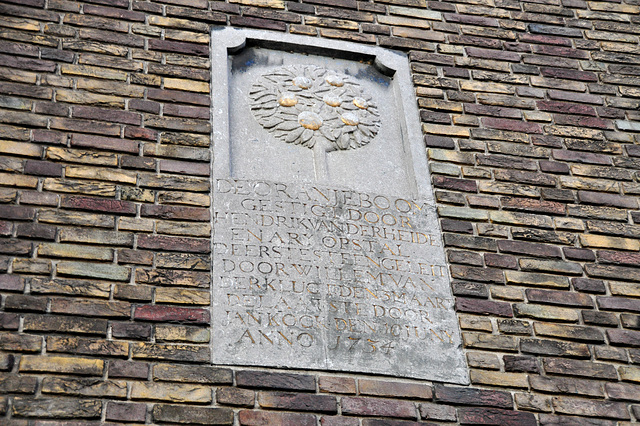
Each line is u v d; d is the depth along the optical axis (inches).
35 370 159.2
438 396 173.6
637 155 223.3
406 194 204.5
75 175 185.2
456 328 183.6
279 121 209.8
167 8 219.6
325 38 227.6
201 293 175.8
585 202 211.5
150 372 164.1
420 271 190.1
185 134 198.4
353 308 180.7
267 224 188.2
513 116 223.0
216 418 161.6
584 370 183.3
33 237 174.6
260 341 172.1
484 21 241.4
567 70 236.5
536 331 186.9
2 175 180.9
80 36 207.3
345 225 192.5
